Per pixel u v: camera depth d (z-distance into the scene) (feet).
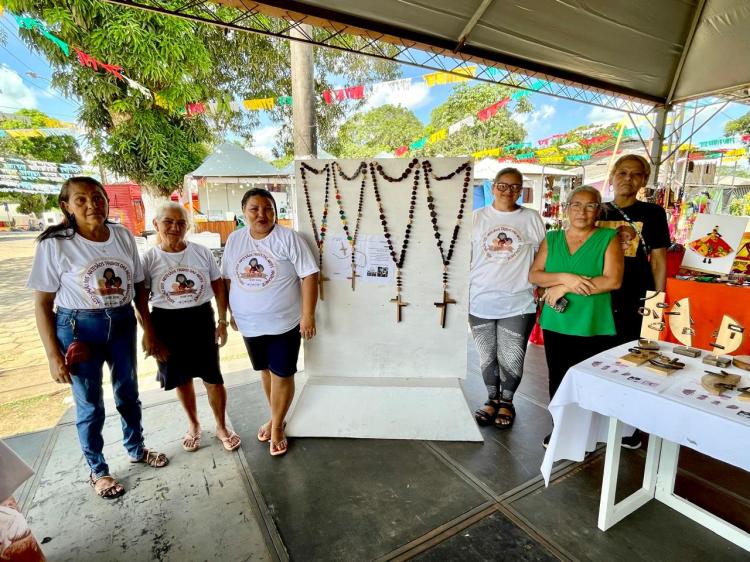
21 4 18.48
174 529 5.90
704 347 8.13
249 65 36.65
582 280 6.72
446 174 7.84
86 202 5.87
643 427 4.92
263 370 7.91
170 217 6.97
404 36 11.18
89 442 6.55
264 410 9.50
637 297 7.48
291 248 7.27
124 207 43.47
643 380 5.18
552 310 7.25
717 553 5.35
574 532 5.74
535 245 7.97
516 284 8.00
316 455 7.70
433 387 8.21
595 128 29.40
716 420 4.28
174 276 7.08
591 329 6.95
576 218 6.82
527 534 5.71
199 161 29.60
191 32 22.71
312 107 15.05
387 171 7.93
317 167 8.10
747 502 6.32
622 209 7.62
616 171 7.59
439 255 8.14
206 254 7.55
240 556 5.43
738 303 7.68
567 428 6.06
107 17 20.29
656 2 11.35
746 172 38.52
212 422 9.02
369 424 8.23
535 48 12.57
